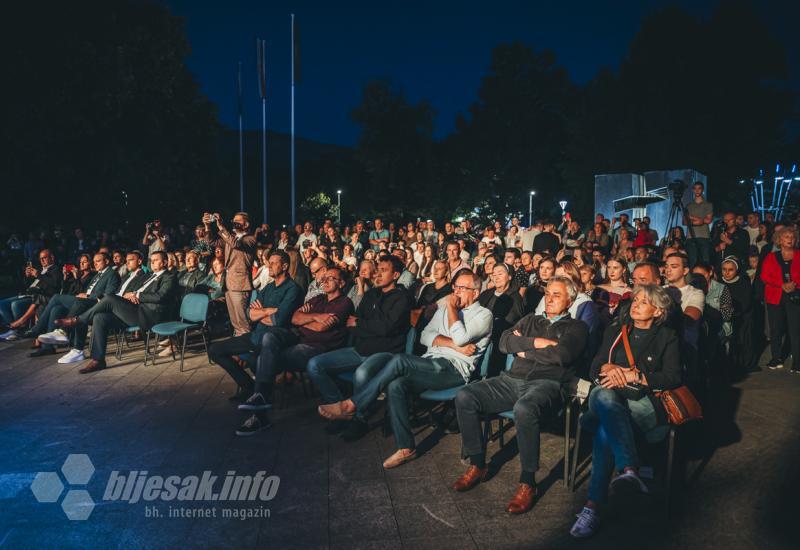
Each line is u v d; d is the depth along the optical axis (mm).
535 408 3869
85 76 18531
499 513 3705
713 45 28453
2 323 10438
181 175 28422
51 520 3693
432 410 5312
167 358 8211
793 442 4684
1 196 18328
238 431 5129
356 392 4879
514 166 49469
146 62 22656
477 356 4922
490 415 4504
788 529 3449
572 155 34219
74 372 7508
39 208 19453
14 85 17188
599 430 3693
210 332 10070
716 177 28312
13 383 7008
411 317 5941
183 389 6645
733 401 5766
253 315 5949
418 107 45094
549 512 3717
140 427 5379
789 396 5906
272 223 57844
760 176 29516
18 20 16984
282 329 5758
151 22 22859
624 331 4008
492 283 7148
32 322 10086
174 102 26484
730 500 3801
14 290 17531
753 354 7055
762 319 8312
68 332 8469
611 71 33062
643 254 7742
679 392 3797
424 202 46188
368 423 5414
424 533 3477
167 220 26891
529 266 7816
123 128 23875
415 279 9164
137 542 3422
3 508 3859
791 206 30641
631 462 3543
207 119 30172
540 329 4520
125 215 23688
